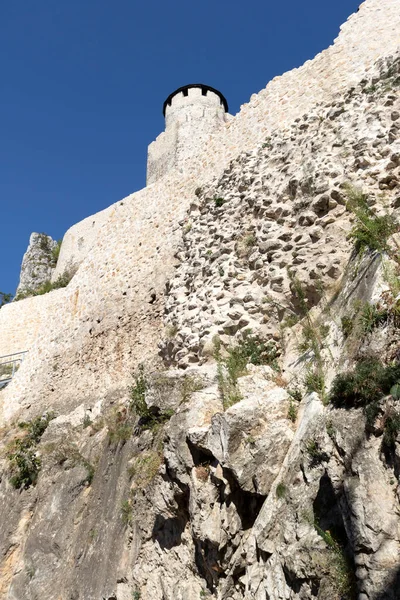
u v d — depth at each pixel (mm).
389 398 4414
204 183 14352
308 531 4605
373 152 8430
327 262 7535
